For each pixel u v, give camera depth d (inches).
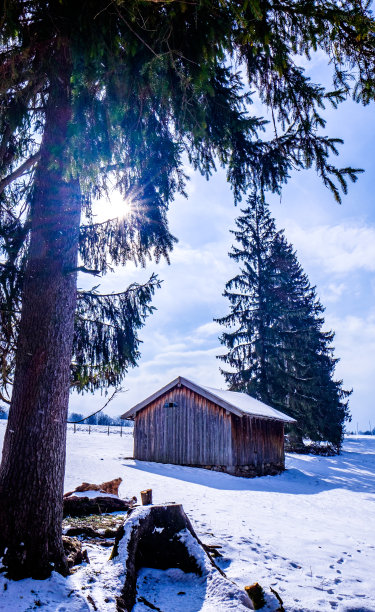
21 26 141.6
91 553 194.5
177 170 227.8
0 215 238.1
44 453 161.6
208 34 138.9
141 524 193.3
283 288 1192.8
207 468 722.2
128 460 740.7
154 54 142.6
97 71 144.1
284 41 151.7
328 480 763.4
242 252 1193.4
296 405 1179.3
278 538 288.0
